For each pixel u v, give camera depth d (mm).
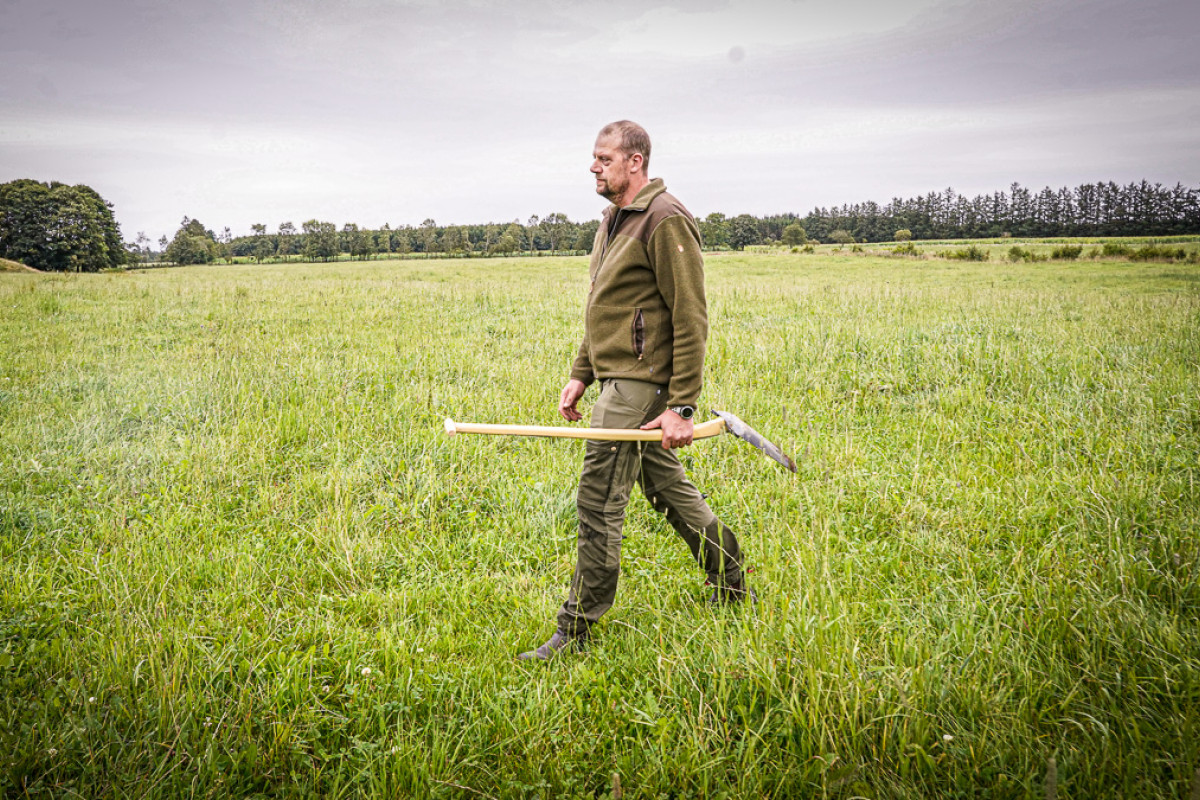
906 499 4176
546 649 2834
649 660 2723
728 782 2152
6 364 8125
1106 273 34500
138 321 12117
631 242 2758
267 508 4281
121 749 2232
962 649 2643
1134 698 2344
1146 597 2914
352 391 6688
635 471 2834
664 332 2803
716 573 3078
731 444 5160
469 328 11469
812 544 3053
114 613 3018
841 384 7168
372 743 2311
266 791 2207
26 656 2758
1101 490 3998
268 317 12711
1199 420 5383
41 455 5008
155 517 4121
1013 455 4895
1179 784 1975
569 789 2172
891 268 42438
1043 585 3049
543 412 6125
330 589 3424
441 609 3205
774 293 17594
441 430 5449
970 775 2119
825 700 2268
